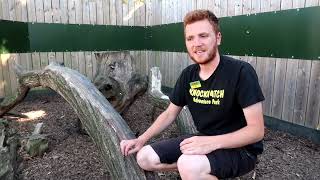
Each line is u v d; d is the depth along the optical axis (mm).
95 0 6461
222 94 1719
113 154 2043
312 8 3580
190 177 1715
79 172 2906
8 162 2172
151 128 2020
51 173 2885
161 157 1873
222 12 4910
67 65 6363
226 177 1768
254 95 1631
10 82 5668
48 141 3475
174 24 6078
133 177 1877
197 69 1878
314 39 3602
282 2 3934
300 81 3836
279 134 4070
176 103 2008
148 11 6945
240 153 1767
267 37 4191
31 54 5969
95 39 6574
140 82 4168
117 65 4043
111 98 4000
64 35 6262
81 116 2572
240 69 1683
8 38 5562
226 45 4902
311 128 3777
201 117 1863
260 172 2967
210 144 1707
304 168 3078
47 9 6047
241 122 1780
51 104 5625
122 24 6789
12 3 5605
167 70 6465
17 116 4715
